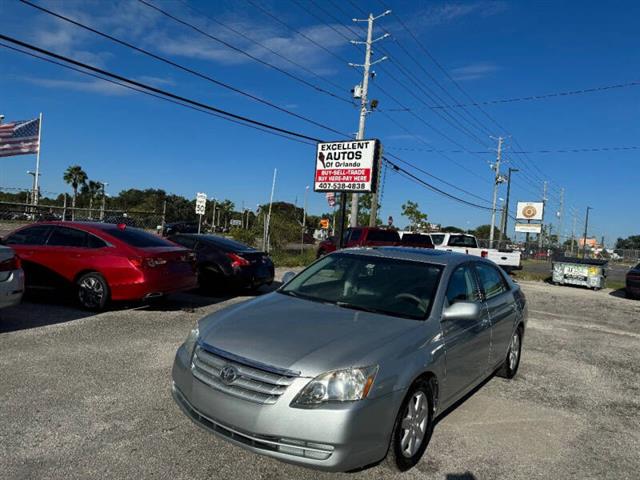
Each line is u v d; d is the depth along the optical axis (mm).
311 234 38281
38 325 7000
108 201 76562
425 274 4594
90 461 3473
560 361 7238
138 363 5582
